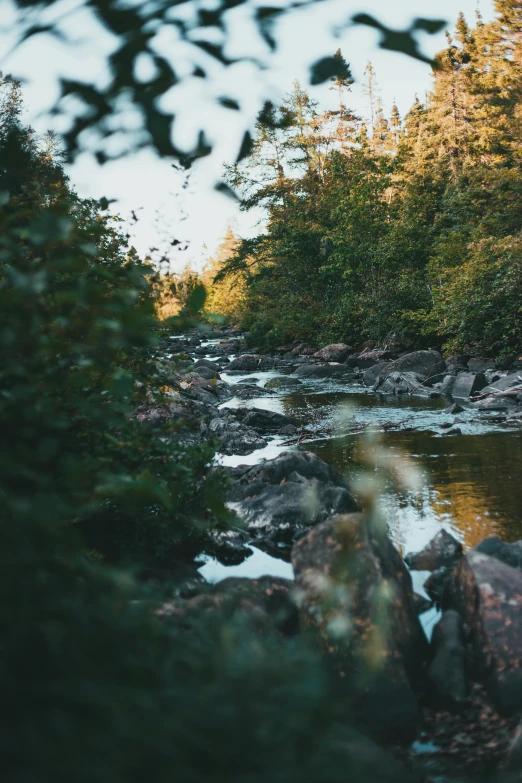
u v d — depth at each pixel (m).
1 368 2.38
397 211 30.19
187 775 1.44
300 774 1.54
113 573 1.93
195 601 3.29
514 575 3.55
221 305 51.25
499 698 3.06
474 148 41.06
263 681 1.72
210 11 1.35
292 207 36.59
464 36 42.62
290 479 6.86
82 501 2.21
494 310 18.33
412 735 3.00
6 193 2.27
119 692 1.54
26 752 1.32
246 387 18.22
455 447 9.48
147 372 4.38
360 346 26.94
